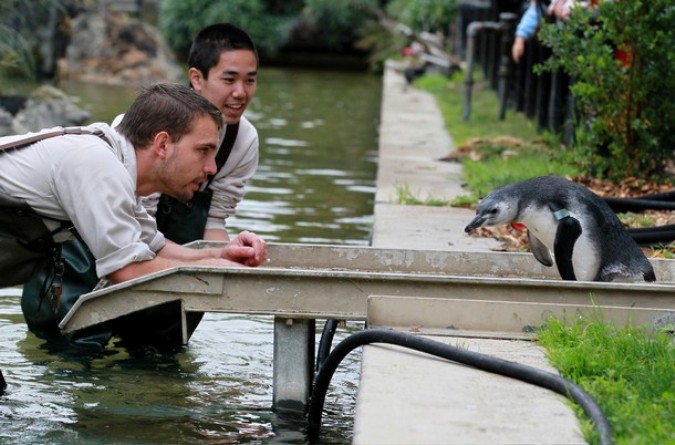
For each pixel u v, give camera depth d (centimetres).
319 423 571
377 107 2348
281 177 1377
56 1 2220
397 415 458
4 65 1858
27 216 562
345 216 1141
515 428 448
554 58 1302
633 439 434
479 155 1334
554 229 622
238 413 591
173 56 2794
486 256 679
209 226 734
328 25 3756
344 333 759
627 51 1066
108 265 566
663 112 1079
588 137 1117
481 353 523
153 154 570
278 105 2280
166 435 555
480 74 2661
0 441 540
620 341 540
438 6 3338
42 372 654
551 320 559
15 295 830
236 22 3562
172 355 697
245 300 573
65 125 1634
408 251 682
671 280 665
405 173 1246
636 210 894
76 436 549
